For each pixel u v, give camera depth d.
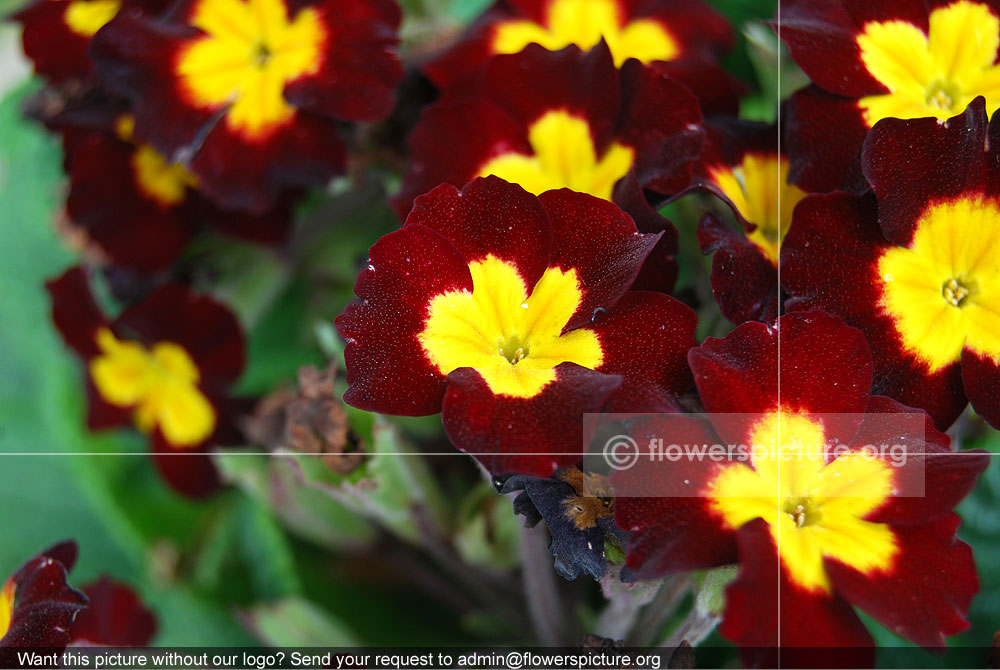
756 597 0.16
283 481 0.22
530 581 0.20
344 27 0.21
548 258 0.17
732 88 0.21
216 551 0.25
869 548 0.16
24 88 0.28
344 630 0.23
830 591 0.16
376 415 0.19
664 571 0.16
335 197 0.24
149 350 0.23
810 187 0.18
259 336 0.25
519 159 0.19
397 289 0.17
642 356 0.17
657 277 0.18
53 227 0.26
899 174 0.17
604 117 0.19
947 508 0.16
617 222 0.17
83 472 0.26
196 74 0.21
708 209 0.19
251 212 0.21
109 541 0.27
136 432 0.26
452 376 0.16
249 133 0.21
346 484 0.20
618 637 0.19
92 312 0.23
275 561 0.24
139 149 0.22
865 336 0.17
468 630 0.23
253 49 0.21
